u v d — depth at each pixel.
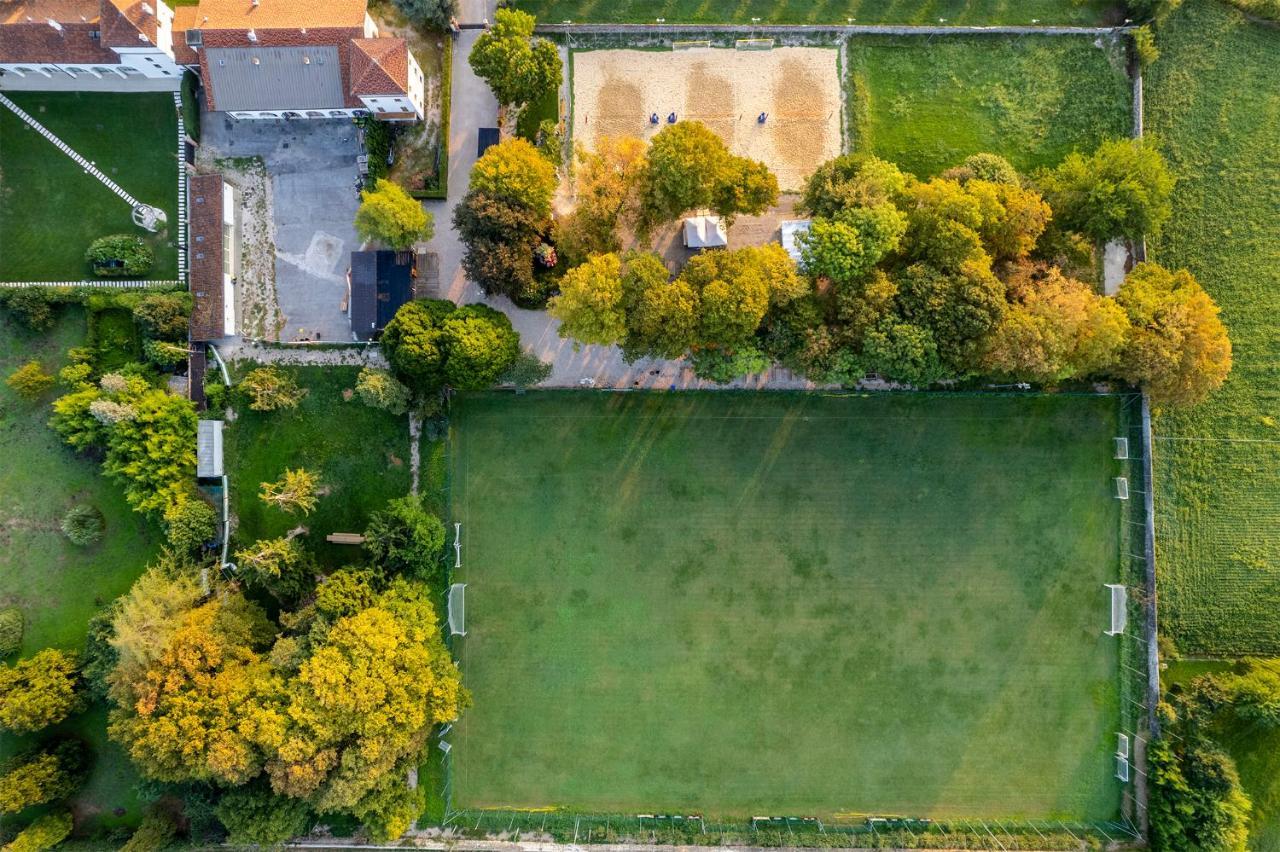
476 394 54.12
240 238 53.59
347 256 53.66
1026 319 45.91
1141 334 48.53
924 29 53.91
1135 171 49.12
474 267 48.22
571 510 54.62
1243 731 54.81
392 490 53.94
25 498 53.66
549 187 48.44
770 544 54.75
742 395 54.31
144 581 49.12
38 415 53.56
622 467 54.47
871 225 45.91
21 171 53.19
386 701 46.91
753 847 54.47
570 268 50.41
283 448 53.66
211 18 49.31
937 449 54.56
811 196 49.47
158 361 51.94
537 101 53.47
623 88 53.97
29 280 53.19
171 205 53.44
